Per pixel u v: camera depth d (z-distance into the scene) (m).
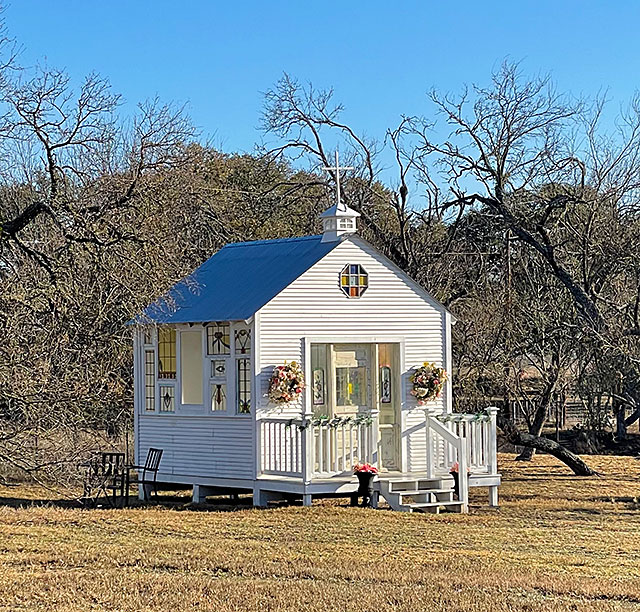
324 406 22.89
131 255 22.84
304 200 41.88
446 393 23.73
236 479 22.66
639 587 14.22
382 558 16.25
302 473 21.55
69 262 22.45
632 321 27.25
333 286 22.91
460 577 14.75
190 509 22.41
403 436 23.17
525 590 14.05
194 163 33.25
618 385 34.09
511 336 30.16
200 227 37.12
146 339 24.88
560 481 28.06
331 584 14.38
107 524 19.66
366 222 33.56
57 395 21.16
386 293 23.42
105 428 30.72
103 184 24.91
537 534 18.92
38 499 24.14
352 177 37.50
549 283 30.58
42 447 21.33
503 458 34.09
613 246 29.00
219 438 23.05
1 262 22.27
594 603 13.32
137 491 25.44
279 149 37.16
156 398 24.48
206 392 23.39
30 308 21.59
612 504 23.64
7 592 13.79
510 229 29.62
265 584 14.33
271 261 24.28
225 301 23.30
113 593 13.75
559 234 31.05
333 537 18.27
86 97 22.77
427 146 31.88
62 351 22.36
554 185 31.55
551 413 39.81
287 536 18.33
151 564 15.67
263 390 22.25
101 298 23.83
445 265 31.47
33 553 16.55
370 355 23.33
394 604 13.24
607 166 30.56
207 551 16.61
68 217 22.33
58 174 23.67
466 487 22.27
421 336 23.69
